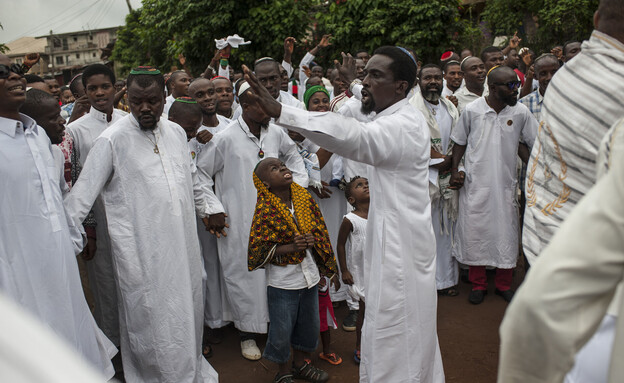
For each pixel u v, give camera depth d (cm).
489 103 485
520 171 552
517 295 120
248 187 403
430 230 273
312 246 350
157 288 323
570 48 638
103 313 389
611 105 198
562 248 115
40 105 307
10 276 260
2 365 59
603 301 115
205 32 1327
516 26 1300
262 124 406
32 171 271
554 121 217
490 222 486
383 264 265
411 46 1250
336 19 1327
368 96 277
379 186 267
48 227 273
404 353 267
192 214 346
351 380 372
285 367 359
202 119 438
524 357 119
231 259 407
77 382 61
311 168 443
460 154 501
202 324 357
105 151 318
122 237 324
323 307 386
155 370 329
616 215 112
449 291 518
